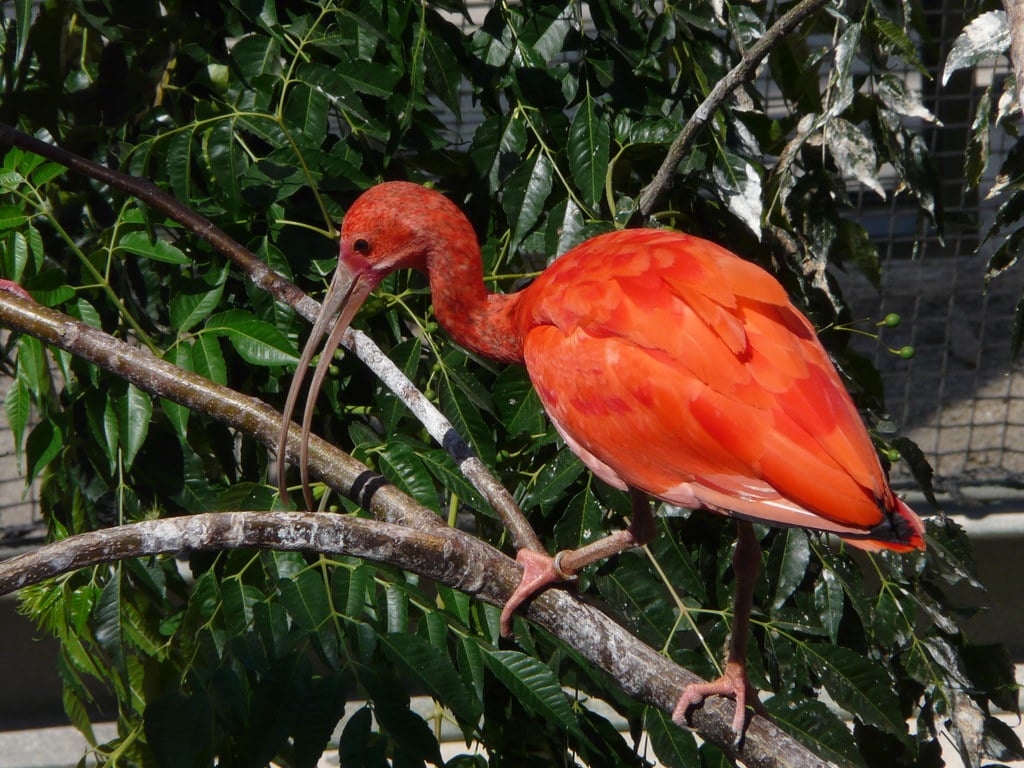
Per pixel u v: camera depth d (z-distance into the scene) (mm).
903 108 7152
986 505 11219
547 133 7145
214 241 6410
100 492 7160
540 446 7066
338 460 6195
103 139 7176
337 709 5324
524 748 6996
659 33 7047
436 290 6328
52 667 10641
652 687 5633
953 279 12602
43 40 7074
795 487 4973
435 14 7133
